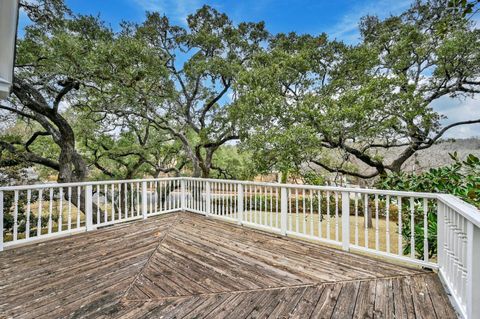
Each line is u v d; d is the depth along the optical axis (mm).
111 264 3021
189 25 10172
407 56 7848
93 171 11422
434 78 8078
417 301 2201
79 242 3809
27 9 5680
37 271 2824
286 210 4203
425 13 8117
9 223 6391
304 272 2814
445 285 2414
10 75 2090
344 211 3479
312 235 3855
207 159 10312
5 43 1891
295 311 2084
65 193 7254
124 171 12328
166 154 11766
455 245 2176
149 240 3908
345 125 5934
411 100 6414
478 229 1756
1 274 2744
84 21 6875
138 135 10609
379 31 8875
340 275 2736
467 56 7047
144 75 6922
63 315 2027
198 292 2393
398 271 2814
